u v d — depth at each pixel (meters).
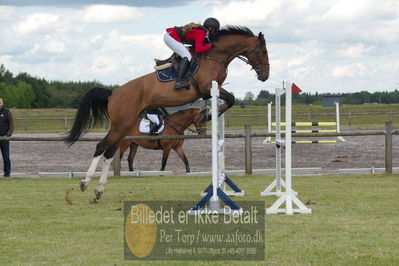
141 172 16.50
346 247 6.98
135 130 16.19
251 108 56.25
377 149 24.16
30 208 10.22
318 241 7.30
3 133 16.12
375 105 57.00
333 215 9.16
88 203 10.82
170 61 10.91
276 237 7.57
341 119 45.66
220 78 11.03
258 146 26.50
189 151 25.05
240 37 11.05
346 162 19.59
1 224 8.66
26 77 79.25
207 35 10.93
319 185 13.14
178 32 10.77
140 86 10.91
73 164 20.72
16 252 6.96
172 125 16.27
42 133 36.56
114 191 12.61
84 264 6.41
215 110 9.23
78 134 11.24
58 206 10.45
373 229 8.01
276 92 11.31
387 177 14.77
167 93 10.78
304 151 24.08
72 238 7.70
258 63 11.20
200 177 15.72
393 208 9.80
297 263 6.31
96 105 11.24
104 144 11.02
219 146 10.57
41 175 16.66
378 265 6.21
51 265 6.38
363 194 11.53
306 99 86.19
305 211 9.36
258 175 15.87
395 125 38.78
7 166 16.30
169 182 14.45
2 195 12.06
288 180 9.41
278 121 11.38
